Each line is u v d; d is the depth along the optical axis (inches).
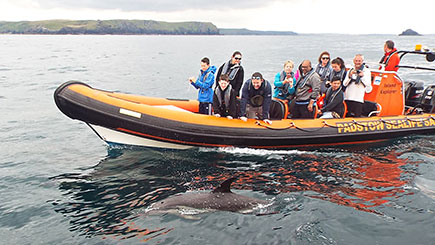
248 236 187.0
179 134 313.1
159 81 826.2
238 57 339.3
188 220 199.0
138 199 231.1
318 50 2171.5
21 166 290.7
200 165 292.5
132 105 313.4
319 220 204.1
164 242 181.6
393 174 275.6
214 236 186.2
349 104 373.4
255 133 320.5
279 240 184.2
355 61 356.5
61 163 298.2
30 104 546.3
